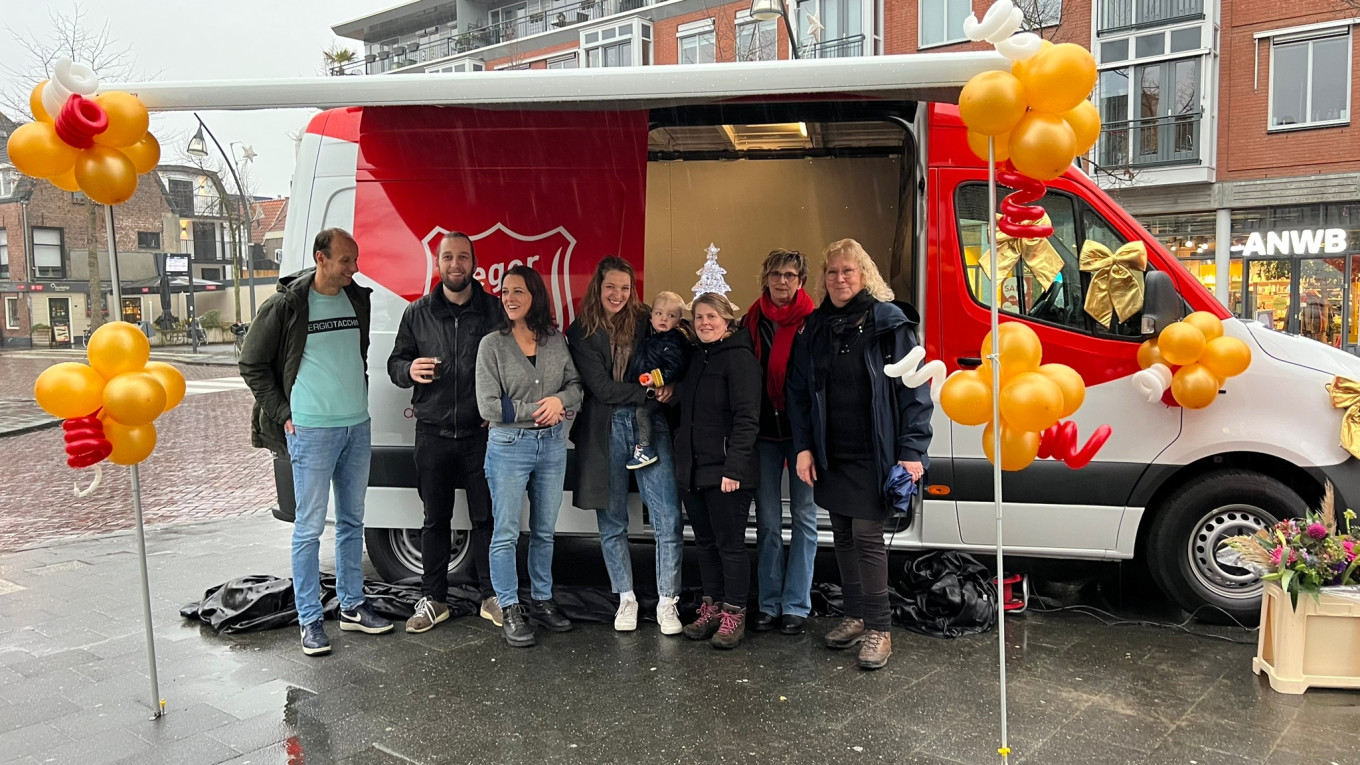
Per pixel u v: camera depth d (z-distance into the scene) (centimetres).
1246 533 412
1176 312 389
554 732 320
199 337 3631
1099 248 411
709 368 391
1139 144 1727
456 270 407
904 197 579
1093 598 462
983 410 291
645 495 420
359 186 468
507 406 396
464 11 3631
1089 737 310
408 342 423
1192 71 1666
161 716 336
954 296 424
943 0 1888
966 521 430
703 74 352
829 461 374
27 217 3619
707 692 353
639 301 423
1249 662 376
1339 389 394
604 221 452
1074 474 417
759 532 422
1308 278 1628
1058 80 268
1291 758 293
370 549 493
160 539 639
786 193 625
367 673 377
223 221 3991
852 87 340
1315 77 1582
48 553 594
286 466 469
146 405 308
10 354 3331
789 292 403
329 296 404
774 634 420
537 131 455
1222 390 403
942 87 353
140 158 336
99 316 2411
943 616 415
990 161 283
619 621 425
